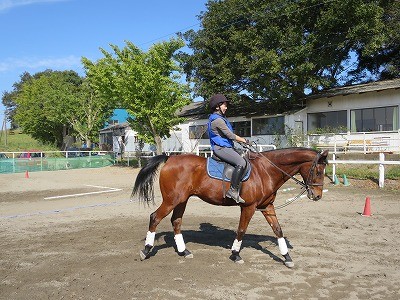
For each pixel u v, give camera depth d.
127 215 10.11
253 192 5.78
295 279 5.14
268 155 6.11
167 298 4.56
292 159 5.96
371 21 21.05
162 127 26.73
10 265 5.91
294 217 9.31
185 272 5.45
